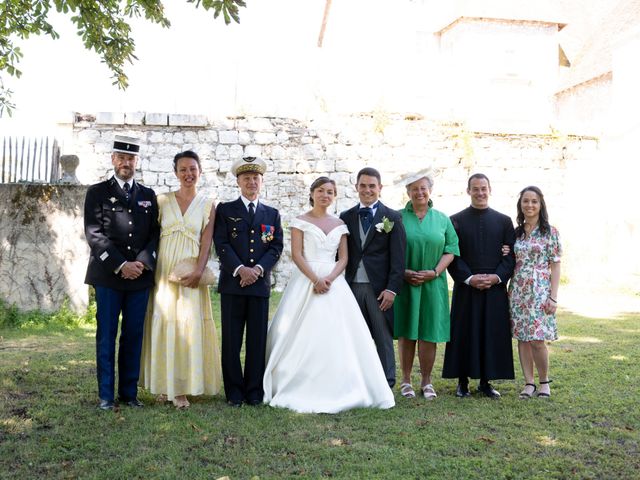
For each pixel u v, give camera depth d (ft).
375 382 16.40
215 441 13.60
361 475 11.85
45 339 25.68
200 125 39.93
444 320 17.56
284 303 17.04
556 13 58.70
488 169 43.57
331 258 17.04
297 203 41.06
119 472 11.81
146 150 39.58
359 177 17.51
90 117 38.91
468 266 17.90
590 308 34.40
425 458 12.70
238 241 16.61
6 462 12.30
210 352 16.65
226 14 14.52
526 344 17.92
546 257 17.78
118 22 20.93
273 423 14.80
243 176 16.94
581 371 20.30
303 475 11.77
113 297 15.94
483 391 18.07
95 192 15.96
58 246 29.91
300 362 16.31
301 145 41.16
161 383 15.99
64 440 13.52
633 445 13.66
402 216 18.01
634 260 44.73
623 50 48.39
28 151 34.30
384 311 17.12
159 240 16.52
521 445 13.48
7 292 29.40
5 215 29.45
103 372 15.87
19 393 17.08
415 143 42.42
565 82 58.44
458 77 57.77
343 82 53.16
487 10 57.16
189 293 16.26
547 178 44.29
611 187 45.06
